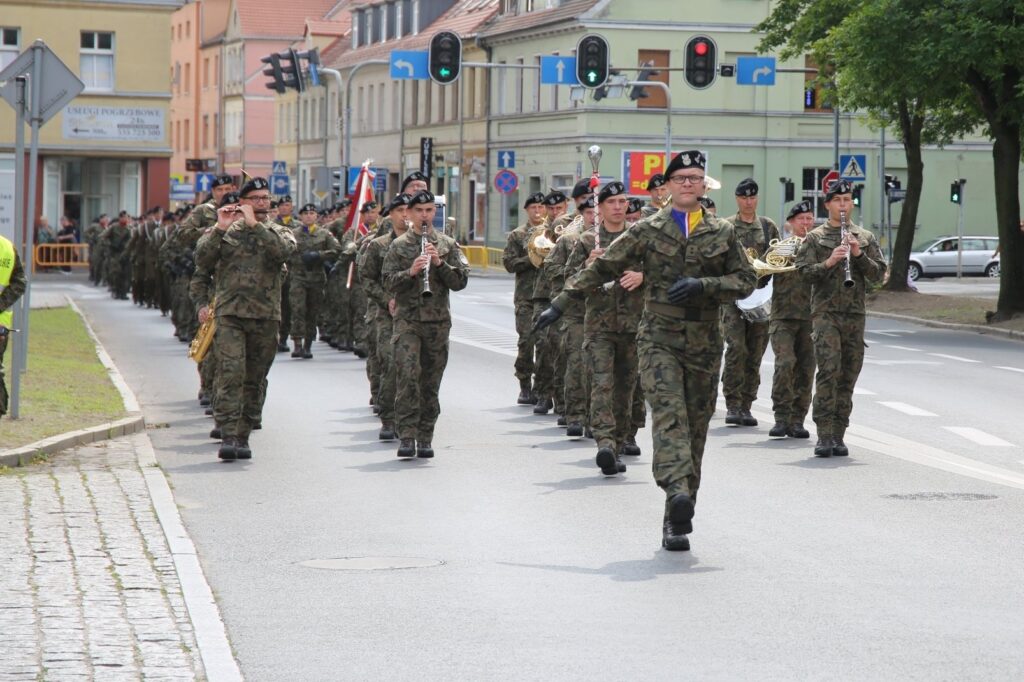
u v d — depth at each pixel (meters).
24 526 17.55
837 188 23.66
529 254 29.50
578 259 23.22
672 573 15.55
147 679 11.48
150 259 68.06
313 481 21.72
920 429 28.12
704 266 16.70
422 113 138.12
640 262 17.02
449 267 23.67
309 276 43.28
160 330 54.91
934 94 57.84
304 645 12.88
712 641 12.92
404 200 25.09
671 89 109.31
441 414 29.98
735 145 110.31
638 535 17.62
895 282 72.25
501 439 26.25
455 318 61.31
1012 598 14.35
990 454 25.08
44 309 62.00
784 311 26.12
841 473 22.22
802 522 18.31
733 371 27.84
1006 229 58.81
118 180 106.31
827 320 23.89
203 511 19.28
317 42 173.88
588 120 108.56
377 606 14.26
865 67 57.38
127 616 13.47
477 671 12.09
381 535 17.72
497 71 123.56
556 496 20.36
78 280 96.56
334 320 46.47
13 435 24.22
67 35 104.00
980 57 54.88
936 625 13.39
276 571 15.78
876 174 111.94
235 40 192.00
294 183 176.25
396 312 23.80
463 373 38.81
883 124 73.75
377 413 30.00
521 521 18.56
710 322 16.80
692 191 16.80
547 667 12.18
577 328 26.33
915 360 43.28
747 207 27.91
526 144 117.75
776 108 110.50
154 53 105.44
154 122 105.75
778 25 74.81
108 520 18.02
